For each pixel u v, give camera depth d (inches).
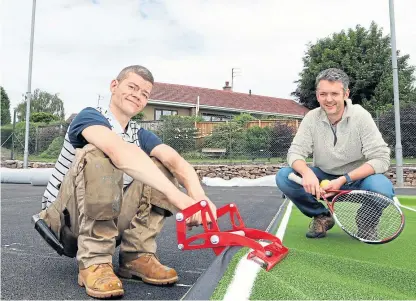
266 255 61.7
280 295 48.8
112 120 70.2
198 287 51.4
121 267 70.6
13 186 353.7
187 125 535.8
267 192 316.5
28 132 519.8
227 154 517.0
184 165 70.4
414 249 93.9
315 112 109.4
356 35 951.0
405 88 878.4
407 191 330.0
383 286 58.3
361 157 106.4
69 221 65.1
